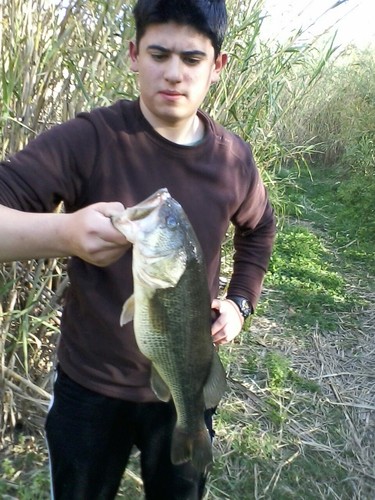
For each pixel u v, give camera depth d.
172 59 0.89
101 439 1.00
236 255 1.21
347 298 3.11
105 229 0.75
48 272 1.60
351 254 3.80
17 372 1.67
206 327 0.90
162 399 0.94
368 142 5.04
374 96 5.50
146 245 0.79
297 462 1.83
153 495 1.08
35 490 1.47
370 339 2.72
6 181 0.85
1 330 1.54
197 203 0.97
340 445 1.96
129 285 0.94
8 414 1.65
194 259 0.84
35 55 1.53
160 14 0.87
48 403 1.61
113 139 0.92
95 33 1.58
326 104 5.91
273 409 2.07
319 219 4.46
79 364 0.98
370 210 4.37
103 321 0.95
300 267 3.36
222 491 1.66
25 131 1.53
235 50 1.95
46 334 1.71
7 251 0.79
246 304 1.15
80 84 1.45
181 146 0.95
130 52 0.99
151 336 0.85
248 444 1.85
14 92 1.47
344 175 5.68
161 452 1.04
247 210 1.10
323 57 2.34
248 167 1.05
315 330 2.72
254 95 2.06
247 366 2.31
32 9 1.54
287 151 2.56
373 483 1.82
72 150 0.90
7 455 1.62
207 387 0.96
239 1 1.96
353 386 2.33
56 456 1.02
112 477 1.06
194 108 0.93
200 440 0.97
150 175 0.94
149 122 0.94
